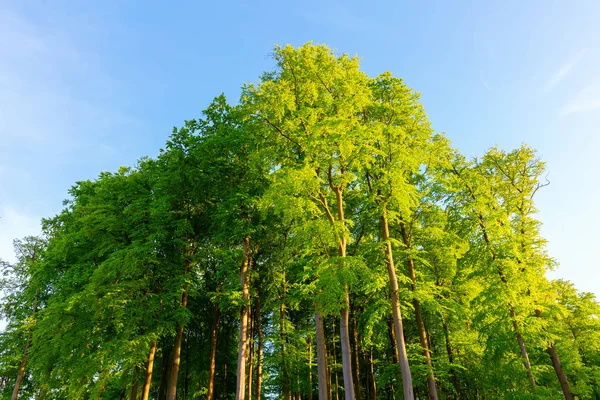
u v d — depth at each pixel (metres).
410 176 18.08
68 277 19.62
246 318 17.73
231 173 19.78
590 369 17.70
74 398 16.06
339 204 15.59
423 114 17.36
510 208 18.19
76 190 24.22
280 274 19.98
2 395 27.03
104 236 19.98
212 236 21.48
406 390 13.06
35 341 18.03
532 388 15.16
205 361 25.69
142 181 22.02
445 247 18.59
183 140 20.98
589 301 23.39
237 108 18.47
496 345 15.91
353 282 12.88
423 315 21.02
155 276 19.22
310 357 24.75
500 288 15.75
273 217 20.09
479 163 20.19
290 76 16.30
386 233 16.17
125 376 18.30
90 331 17.19
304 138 14.72
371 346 24.41
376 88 17.73
